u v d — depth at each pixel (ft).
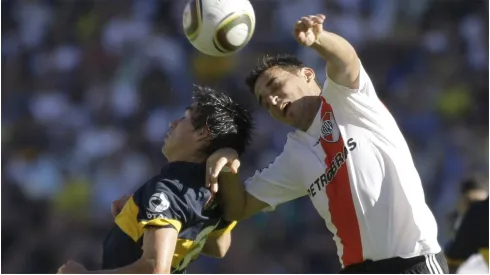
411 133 176.65
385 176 57.82
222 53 62.03
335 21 197.57
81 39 207.62
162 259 56.24
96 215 167.63
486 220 77.41
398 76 189.78
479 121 180.96
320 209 60.49
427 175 165.37
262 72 61.82
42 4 215.51
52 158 181.16
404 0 204.33
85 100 193.57
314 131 60.23
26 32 210.59
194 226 59.41
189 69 195.93
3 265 162.09
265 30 197.16
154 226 57.31
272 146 168.25
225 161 58.59
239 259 152.05
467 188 87.20
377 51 193.77
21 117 191.52
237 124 61.77
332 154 58.95
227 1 61.00
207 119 60.64
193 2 61.72
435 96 184.85
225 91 189.47
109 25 207.62
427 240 57.52
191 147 60.80
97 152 179.73
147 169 176.76
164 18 207.21
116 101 189.88
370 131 58.29
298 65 62.18
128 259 59.11
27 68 202.69
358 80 57.72
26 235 166.91
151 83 192.44
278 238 156.25
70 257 160.97
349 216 58.34
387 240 57.36
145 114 187.42
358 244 58.23
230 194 61.16
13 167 176.76
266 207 62.69
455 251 78.69
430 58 192.85
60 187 175.32
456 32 197.98
